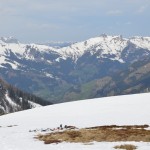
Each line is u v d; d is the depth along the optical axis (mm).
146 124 59625
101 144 41406
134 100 98375
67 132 53844
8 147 42844
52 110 102000
